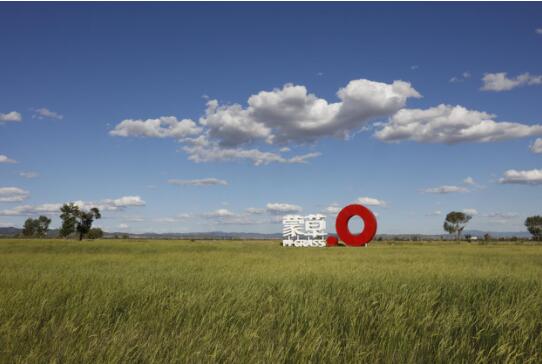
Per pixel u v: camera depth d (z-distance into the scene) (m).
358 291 8.76
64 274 12.30
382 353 5.02
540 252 32.25
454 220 127.00
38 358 4.50
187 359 4.50
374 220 48.97
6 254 26.23
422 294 8.08
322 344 5.22
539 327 6.39
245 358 4.66
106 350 4.80
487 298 8.17
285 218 57.56
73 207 89.12
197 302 7.34
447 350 4.99
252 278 11.31
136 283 9.90
